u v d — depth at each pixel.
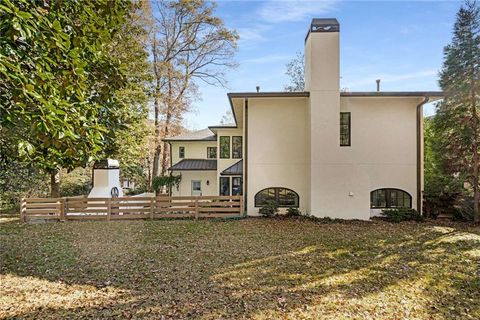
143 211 13.79
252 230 11.15
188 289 5.81
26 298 5.41
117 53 16.00
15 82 3.03
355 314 4.80
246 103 14.38
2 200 17.14
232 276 6.52
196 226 11.95
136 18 17.50
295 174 14.37
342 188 13.18
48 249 8.67
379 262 7.46
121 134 12.85
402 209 13.23
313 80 13.34
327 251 8.43
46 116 3.11
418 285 6.02
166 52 25.44
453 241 9.49
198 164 21.38
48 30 3.24
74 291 5.73
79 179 21.12
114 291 5.72
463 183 13.38
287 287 5.92
